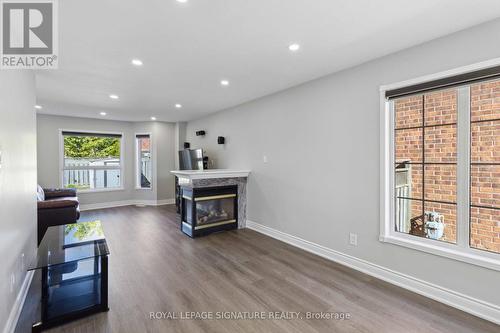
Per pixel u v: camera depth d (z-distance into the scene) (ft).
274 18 6.47
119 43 7.79
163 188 23.20
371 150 9.09
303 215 11.84
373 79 9.03
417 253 7.93
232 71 10.22
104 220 17.29
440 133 7.86
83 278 8.32
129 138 22.85
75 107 16.69
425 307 7.14
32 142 9.54
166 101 15.23
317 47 8.10
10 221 6.41
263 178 14.35
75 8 5.94
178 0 5.69
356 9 6.08
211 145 19.42
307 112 11.58
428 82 7.59
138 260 10.48
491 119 6.86
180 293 7.93
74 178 20.68
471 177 7.20
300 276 9.09
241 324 6.46
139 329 6.25
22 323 6.53
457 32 7.06
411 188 8.52
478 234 7.09
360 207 9.47
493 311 6.47
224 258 10.74
